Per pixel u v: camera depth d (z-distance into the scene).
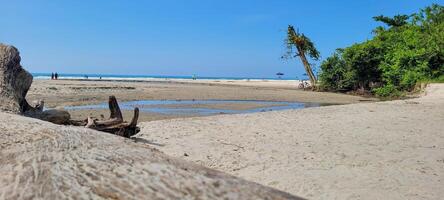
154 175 1.57
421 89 27.61
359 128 10.34
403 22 38.22
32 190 1.52
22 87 7.34
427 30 31.80
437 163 6.28
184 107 17.69
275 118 12.53
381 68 31.94
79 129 2.58
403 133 9.45
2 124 2.57
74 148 2.02
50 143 2.12
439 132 9.58
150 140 8.16
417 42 29.81
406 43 30.94
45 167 1.72
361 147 7.64
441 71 28.28
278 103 21.55
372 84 34.03
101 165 1.70
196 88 38.22
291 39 41.06
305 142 8.20
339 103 22.02
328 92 36.00
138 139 8.19
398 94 29.14
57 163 1.76
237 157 6.68
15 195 1.50
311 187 4.97
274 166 6.08
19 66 7.36
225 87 42.84
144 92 28.88
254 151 7.19
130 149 2.02
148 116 13.63
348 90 35.91
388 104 18.28
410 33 31.83
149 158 1.81
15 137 2.25
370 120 12.09
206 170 1.67
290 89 40.84
